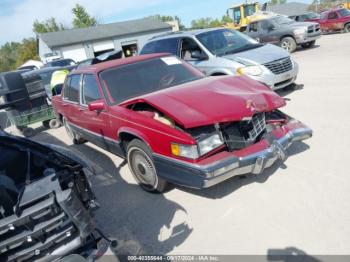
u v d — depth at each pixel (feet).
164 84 16.03
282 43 51.75
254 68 23.09
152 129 12.60
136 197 14.38
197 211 12.41
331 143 15.94
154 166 13.12
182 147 11.54
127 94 15.58
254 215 11.52
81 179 9.57
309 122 19.19
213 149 11.64
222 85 13.89
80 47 120.78
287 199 12.07
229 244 10.41
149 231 11.84
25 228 7.60
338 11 68.54
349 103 21.35
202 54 25.66
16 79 27.61
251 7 77.87
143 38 132.98
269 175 13.92
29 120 29.14
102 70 16.61
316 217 10.84
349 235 9.84
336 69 32.42
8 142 10.38
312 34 50.67
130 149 14.30
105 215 13.41
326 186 12.46
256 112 11.73
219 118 11.12
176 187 14.40
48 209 7.84
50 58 103.60
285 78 24.45
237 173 11.75
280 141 12.60
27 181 8.79
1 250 7.39
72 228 8.25
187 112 11.67
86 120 17.90
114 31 129.18
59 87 29.55
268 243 10.12
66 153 9.98
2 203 8.05
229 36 27.35
